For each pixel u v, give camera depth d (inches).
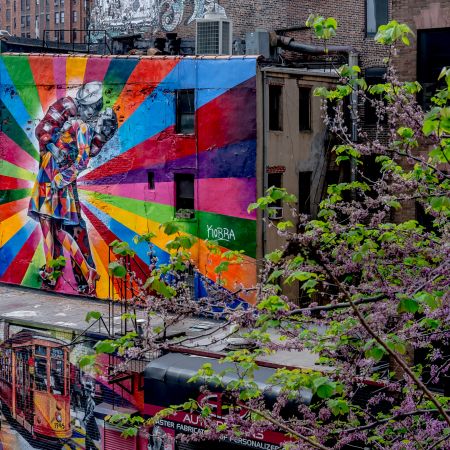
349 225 487.5
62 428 1143.0
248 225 1138.0
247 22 1445.6
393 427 488.7
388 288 428.8
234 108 1140.5
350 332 458.0
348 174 1249.4
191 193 1194.0
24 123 1344.7
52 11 4480.8
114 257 1262.3
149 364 983.0
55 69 1301.7
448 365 501.0
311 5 1339.8
